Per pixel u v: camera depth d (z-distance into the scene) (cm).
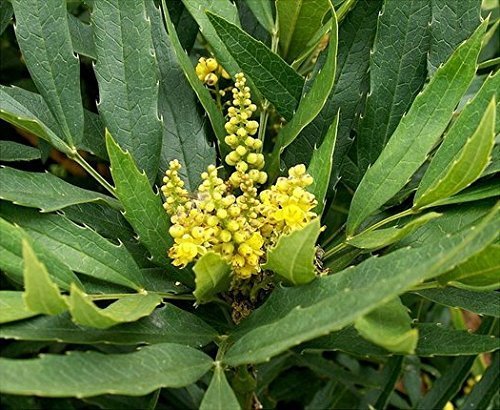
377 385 37
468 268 21
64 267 23
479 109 24
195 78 27
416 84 28
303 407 42
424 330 25
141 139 27
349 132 28
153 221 25
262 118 30
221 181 23
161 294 25
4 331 21
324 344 25
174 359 21
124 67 27
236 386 27
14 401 34
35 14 27
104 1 27
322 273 25
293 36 30
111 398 35
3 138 39
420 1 28
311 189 25
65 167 40
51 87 27
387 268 20
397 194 28
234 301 26
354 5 29
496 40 39
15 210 24
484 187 24
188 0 29
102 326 20
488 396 34
